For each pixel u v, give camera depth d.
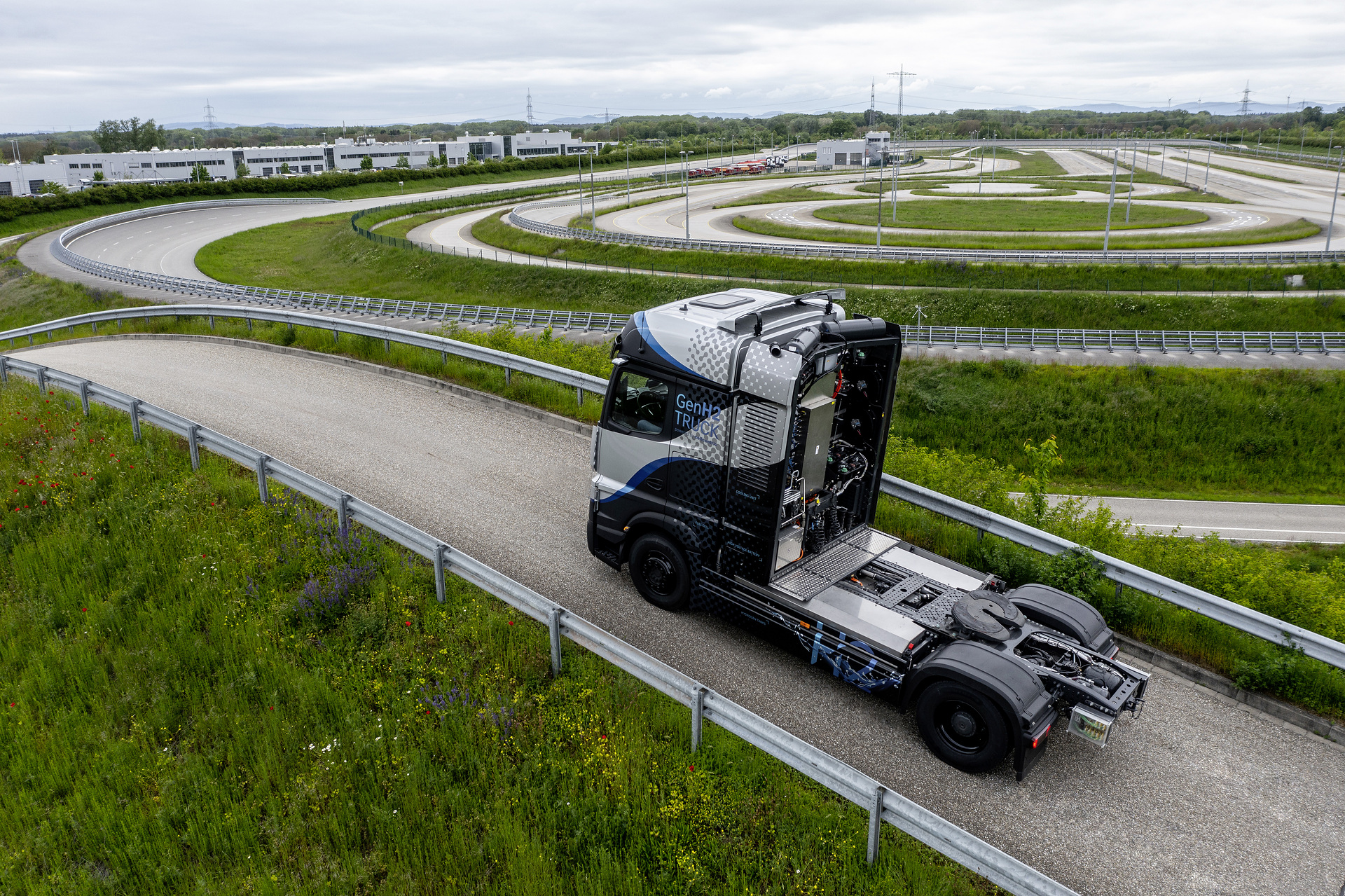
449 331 23.80
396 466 13.54
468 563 9.02
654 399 8.84
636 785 6.93
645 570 9.49
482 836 6.75
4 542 11.30
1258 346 42.03
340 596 9.60
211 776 7.38
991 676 6.82
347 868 6.45
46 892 6.32
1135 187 107.94
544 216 86.00
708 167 130.25
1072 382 38.44
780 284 55.41
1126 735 7.68
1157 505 32.00
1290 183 107.44
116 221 84.69
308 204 103.25
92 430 14.59
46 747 7.80
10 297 54.91
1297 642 7.96
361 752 7.46
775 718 7.78
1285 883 6.11
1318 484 33.84
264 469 11.60
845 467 9.20
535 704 8.02
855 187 111.75
